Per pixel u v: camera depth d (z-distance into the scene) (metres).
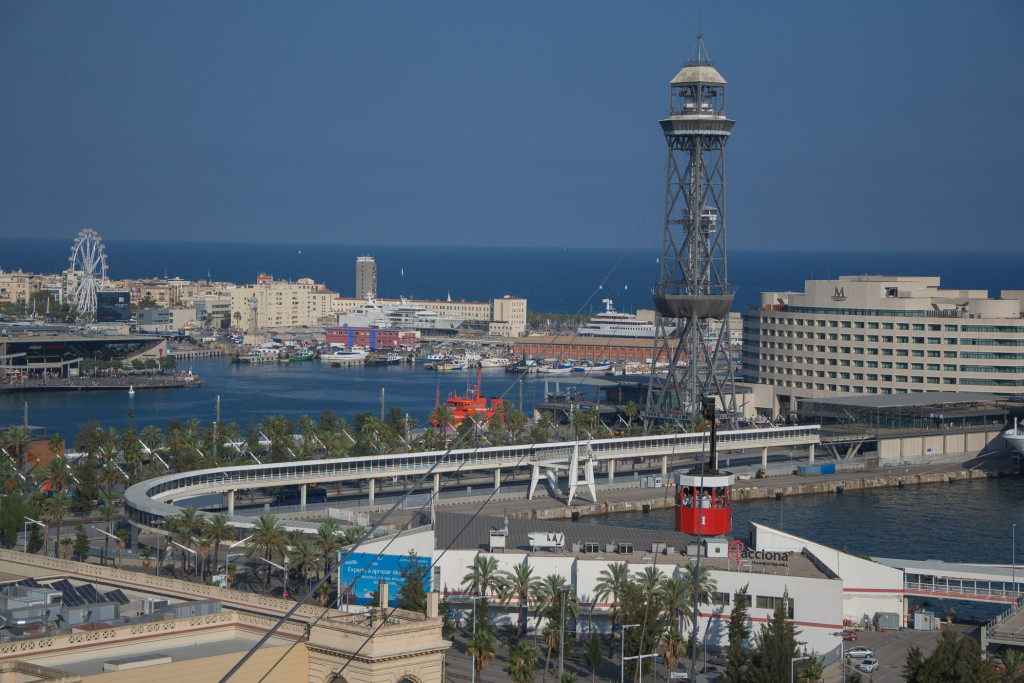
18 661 139.00
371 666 146.12
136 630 154.62
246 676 146.38
